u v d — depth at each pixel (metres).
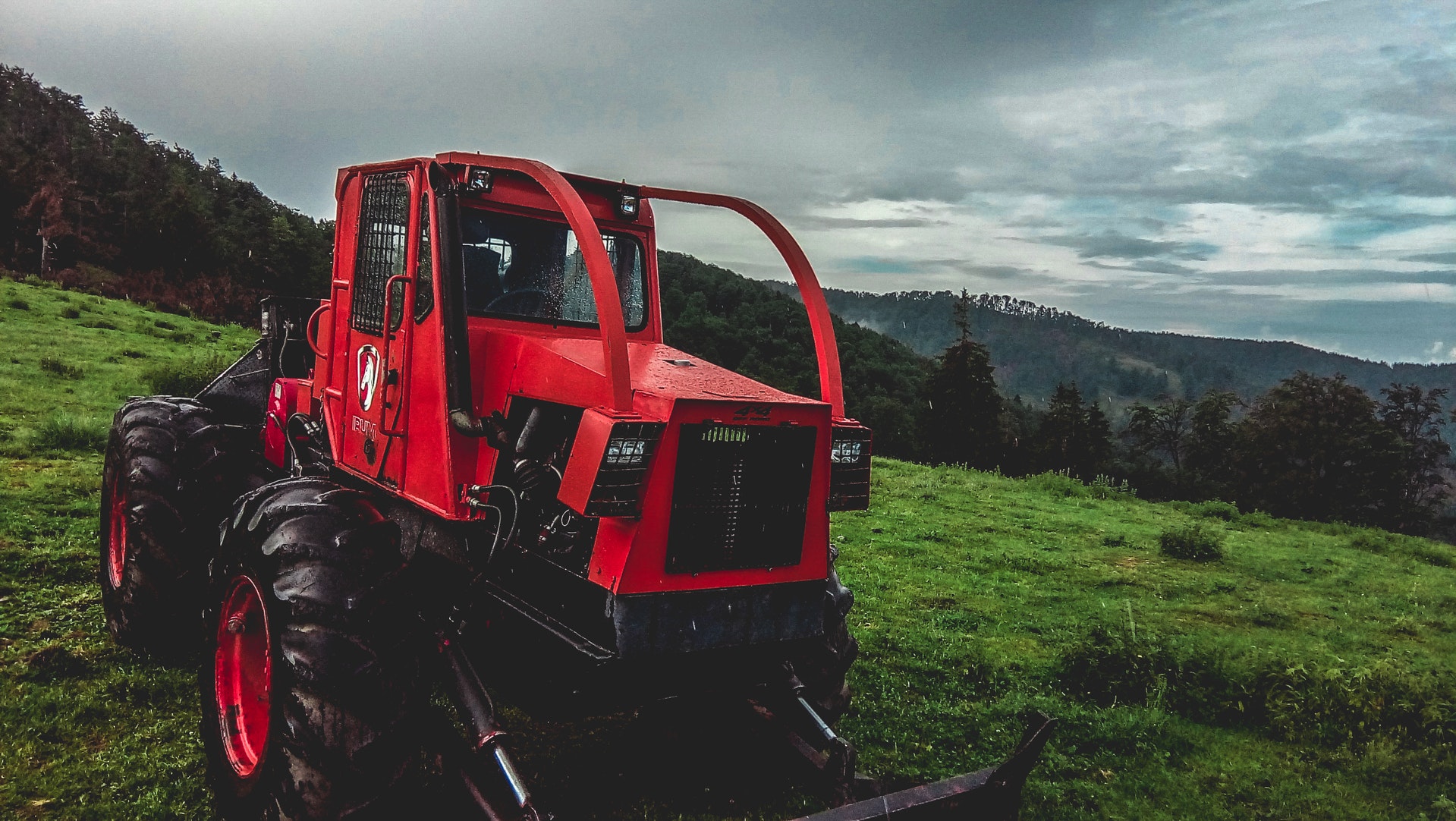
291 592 3.14
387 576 3.30
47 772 3.75
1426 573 12.80
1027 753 3.21
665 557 3.00
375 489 4.18
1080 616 8.69
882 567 10.13
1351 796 4.98
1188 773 5.14
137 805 3.56
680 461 2.96
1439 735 5.63
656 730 4.53
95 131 148.00
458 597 3.68
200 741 4.14
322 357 4.53
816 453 3.30
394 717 3.10
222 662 3.67
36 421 11.94
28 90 141.38
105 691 4.56
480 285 3.84
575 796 4.03
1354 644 8.54
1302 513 59.69
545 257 4.03
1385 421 66.38
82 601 5.81
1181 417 80.81
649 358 3.53
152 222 80.94
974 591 9.38
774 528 3.24
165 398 5.63
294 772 2.97
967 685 6.33
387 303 3.74
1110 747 5.39
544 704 3.24
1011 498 16.84
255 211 130.00
